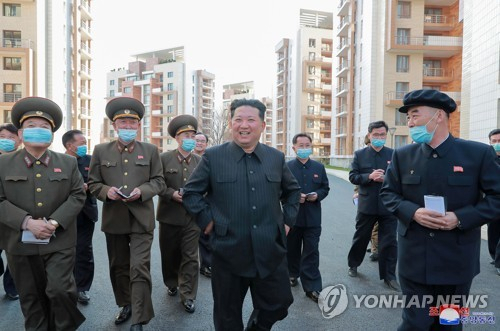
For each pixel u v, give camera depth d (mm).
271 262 2789
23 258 3051
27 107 3102
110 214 3738
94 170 3842
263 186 2818
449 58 30703
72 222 3209
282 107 62188
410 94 2664
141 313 3340
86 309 4047
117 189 3584
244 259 2762
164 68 68000
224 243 2762
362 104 33344
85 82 41750
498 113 15078
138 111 3883
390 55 29891
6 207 2998
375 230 5957
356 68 35156
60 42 34344
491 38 15609
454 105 2633
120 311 3861
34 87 30688
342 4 38344
